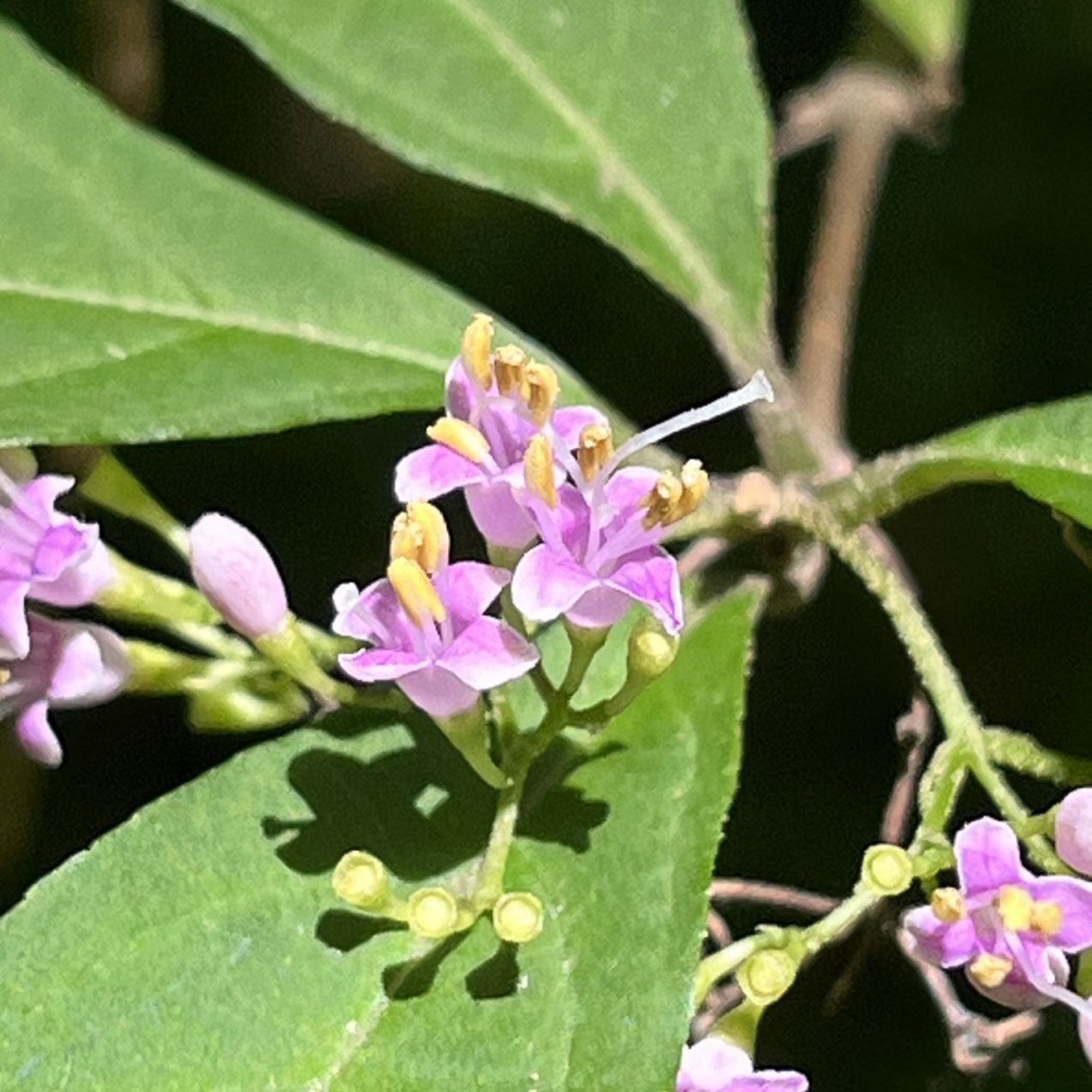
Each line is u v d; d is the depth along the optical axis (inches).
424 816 3.5
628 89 4.2
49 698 3.6
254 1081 3.3
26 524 3.6
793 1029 4.7
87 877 3.4
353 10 4.1
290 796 3.5
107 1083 3.3
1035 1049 4.7
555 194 4.1
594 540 3.4
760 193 4.2
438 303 3.9
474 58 4.2
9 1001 3.4
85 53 5.1
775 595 4.0
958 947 3.4
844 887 5.4
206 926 3.4
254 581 3.5
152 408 3.7
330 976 3.4
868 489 3.9
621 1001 3.3
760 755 5.6
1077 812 3.5
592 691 3.7
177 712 5.7
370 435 5.8
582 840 3.5
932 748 4.1
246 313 3.8
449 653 3.4
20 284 3.8
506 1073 3.3
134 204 3.9
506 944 3.4
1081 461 3.8
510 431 3.5
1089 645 5.8
